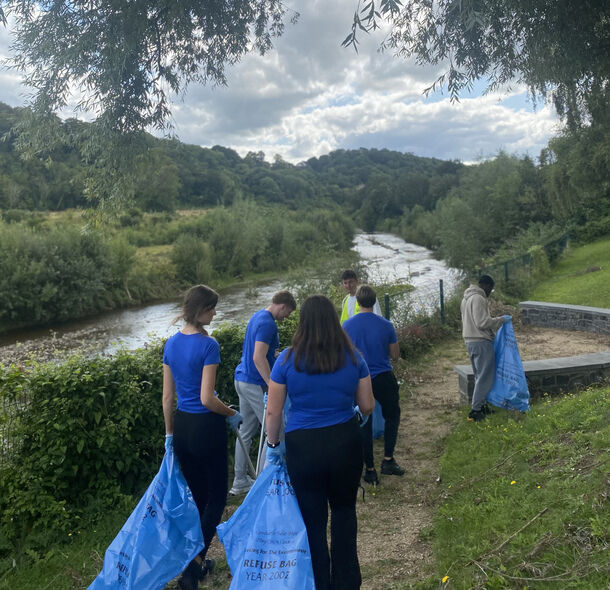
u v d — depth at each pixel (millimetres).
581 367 6469
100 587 2906
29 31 5363
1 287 23891
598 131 8875
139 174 6395
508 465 4379
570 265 23406
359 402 2828
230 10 6297
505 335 5781
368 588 3170
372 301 4723
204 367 3230
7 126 6109
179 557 3045
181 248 36438
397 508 4199
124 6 5414
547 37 5730
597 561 2693
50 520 3895
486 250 34531
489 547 3188
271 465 2850
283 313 4523
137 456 4434
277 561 2525
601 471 3553
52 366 4367
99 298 28688
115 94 5766
